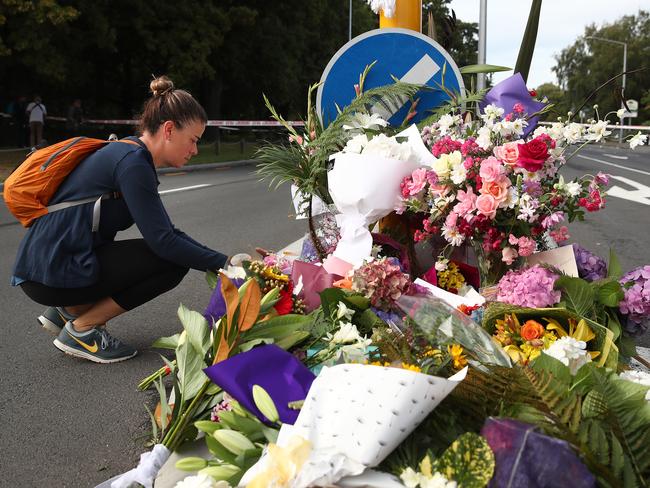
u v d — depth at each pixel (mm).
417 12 4078
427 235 2900
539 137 2684
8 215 9383
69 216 3338
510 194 2605
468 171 2727
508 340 2223
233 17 27688
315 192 3293
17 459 2537
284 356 1986
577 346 2035
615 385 1640
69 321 3574
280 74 33312
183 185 14445
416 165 2873
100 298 3490
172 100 3346
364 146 2971
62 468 2473
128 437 2705
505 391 1680
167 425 2281
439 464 1489
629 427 1541
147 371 3422
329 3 37969
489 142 2740
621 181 15180
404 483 1496
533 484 1349
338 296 2500
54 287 3369
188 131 3365
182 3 25469
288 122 3609
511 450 1391
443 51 3512
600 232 8125
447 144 2902
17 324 4312
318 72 38375
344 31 40031
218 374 1892
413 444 1628
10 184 3326
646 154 30969
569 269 2691
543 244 2996
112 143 3383
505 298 2404
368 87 3600
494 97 3281
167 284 3525
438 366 1892
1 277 5641
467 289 2898
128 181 3275
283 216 9477
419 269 3113
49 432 2754
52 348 3824
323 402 1644
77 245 3346
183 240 3336
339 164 2887
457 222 2740
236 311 2160
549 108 3109
